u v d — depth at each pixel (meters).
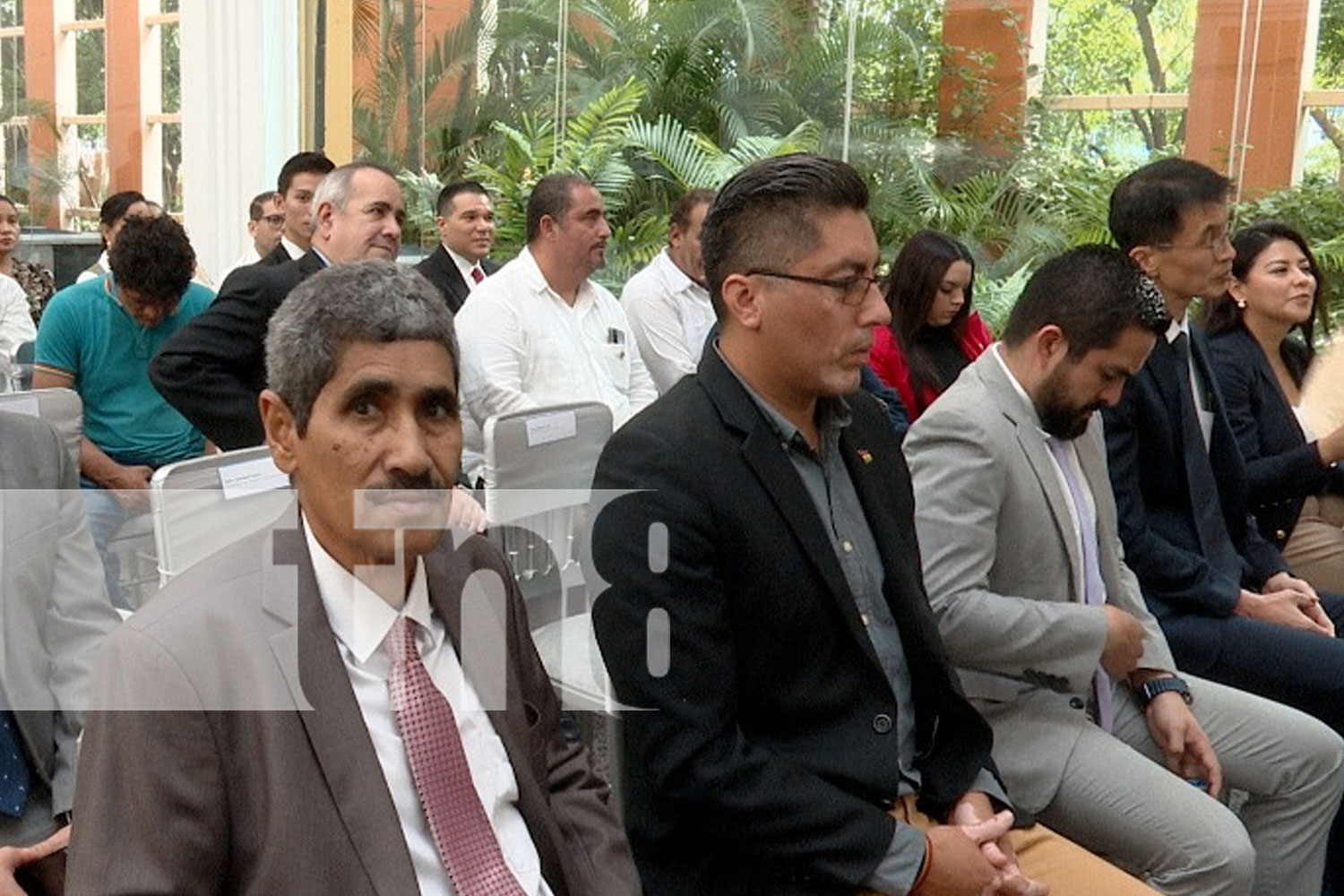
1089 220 7.06
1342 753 2.25
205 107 7.80
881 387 3.57
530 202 3.72
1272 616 2.59
